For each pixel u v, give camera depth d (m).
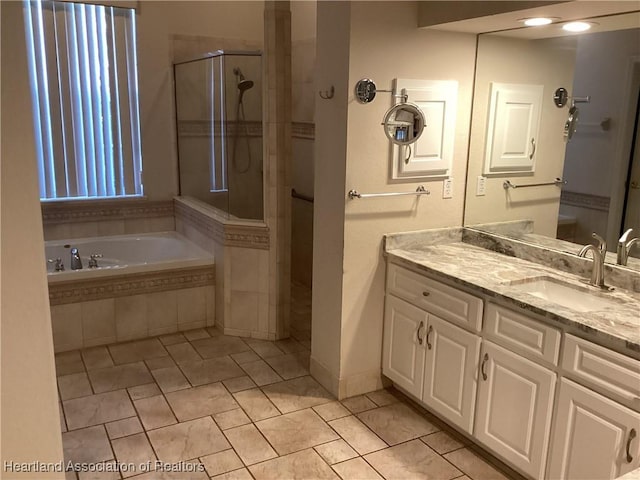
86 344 3.55
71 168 4.18
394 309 2.89
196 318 3.89
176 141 4.52
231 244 3.63
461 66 2.87
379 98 2.67
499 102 2.81
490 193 2.93
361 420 2.77
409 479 2.33
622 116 2.31
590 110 2.44
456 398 2.53
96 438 2.56
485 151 2.91
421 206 2.94
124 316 3.63
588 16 2.24
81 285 3.46
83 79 4.09
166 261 3.75
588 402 1.91
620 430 1.81
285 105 3.40
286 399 2.95
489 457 2.49
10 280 0.64
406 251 2.88
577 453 1.98
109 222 4.39
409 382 2.83
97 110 4.20
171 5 4.28
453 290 2.48
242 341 3.70
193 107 4.18
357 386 3.00
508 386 2.25
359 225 2.78
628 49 2.27
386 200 2.82
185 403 2.89
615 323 1.90
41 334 0.68
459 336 2.47
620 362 1.79
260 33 4.67
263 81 3.40
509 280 2.40
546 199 2.66
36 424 0.70
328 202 2.84
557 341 2.01
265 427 2.69
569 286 2.38
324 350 3.05
